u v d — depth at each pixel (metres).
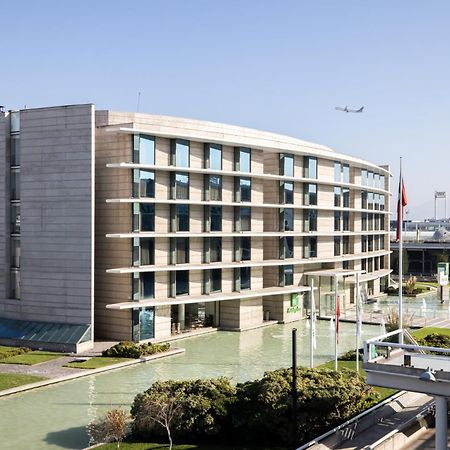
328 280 71.94
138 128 52.16
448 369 26.55
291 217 68.19
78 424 32.19
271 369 44.78
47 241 52.34
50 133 52.25
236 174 60.50
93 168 51.03
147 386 39.75
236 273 61.81
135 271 52.19
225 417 28.86
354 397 29.80
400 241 44.16
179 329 58.03
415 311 74.94
